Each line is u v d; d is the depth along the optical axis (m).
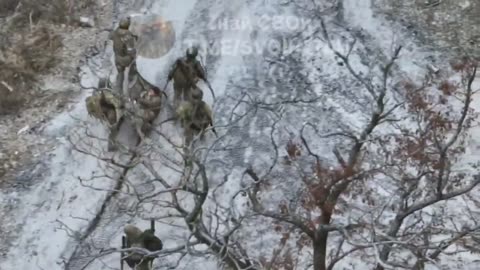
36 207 20.77
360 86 23.52
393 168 19.92
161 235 19.66
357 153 16.56
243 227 19.39
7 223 20.42
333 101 23.16
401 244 14.78
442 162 15.38
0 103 23.50
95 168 21.47
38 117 23.23
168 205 15.82
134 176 20.92
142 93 21.89
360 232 17.17
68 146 22.11
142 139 20.53
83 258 19.31
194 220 15.09
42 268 19.38
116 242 19.72
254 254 18.80
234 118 22.41
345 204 18.08
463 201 20.00
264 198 20.27
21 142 22.50
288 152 19.34
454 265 18.75
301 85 23.78
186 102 20.98
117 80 22.69
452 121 20.45
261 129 22.33
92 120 22.59
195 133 21.08
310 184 16.64
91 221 20.30
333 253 18.12
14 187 21.30
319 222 16.09
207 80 22.70
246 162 21.42
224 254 15.13
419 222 17.66
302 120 22.58
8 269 19.38
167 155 19.95
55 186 21.22
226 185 20.72
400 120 20.08
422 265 15.09
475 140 21.88
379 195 19.22
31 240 20.00
